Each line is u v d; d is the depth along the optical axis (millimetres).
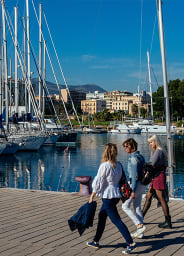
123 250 5727
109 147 5746
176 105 111812
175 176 22828
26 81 43281
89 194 10391
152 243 6074
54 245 5953
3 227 6984
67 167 27234
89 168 26781
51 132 49656
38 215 7945
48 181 20906
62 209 8531
